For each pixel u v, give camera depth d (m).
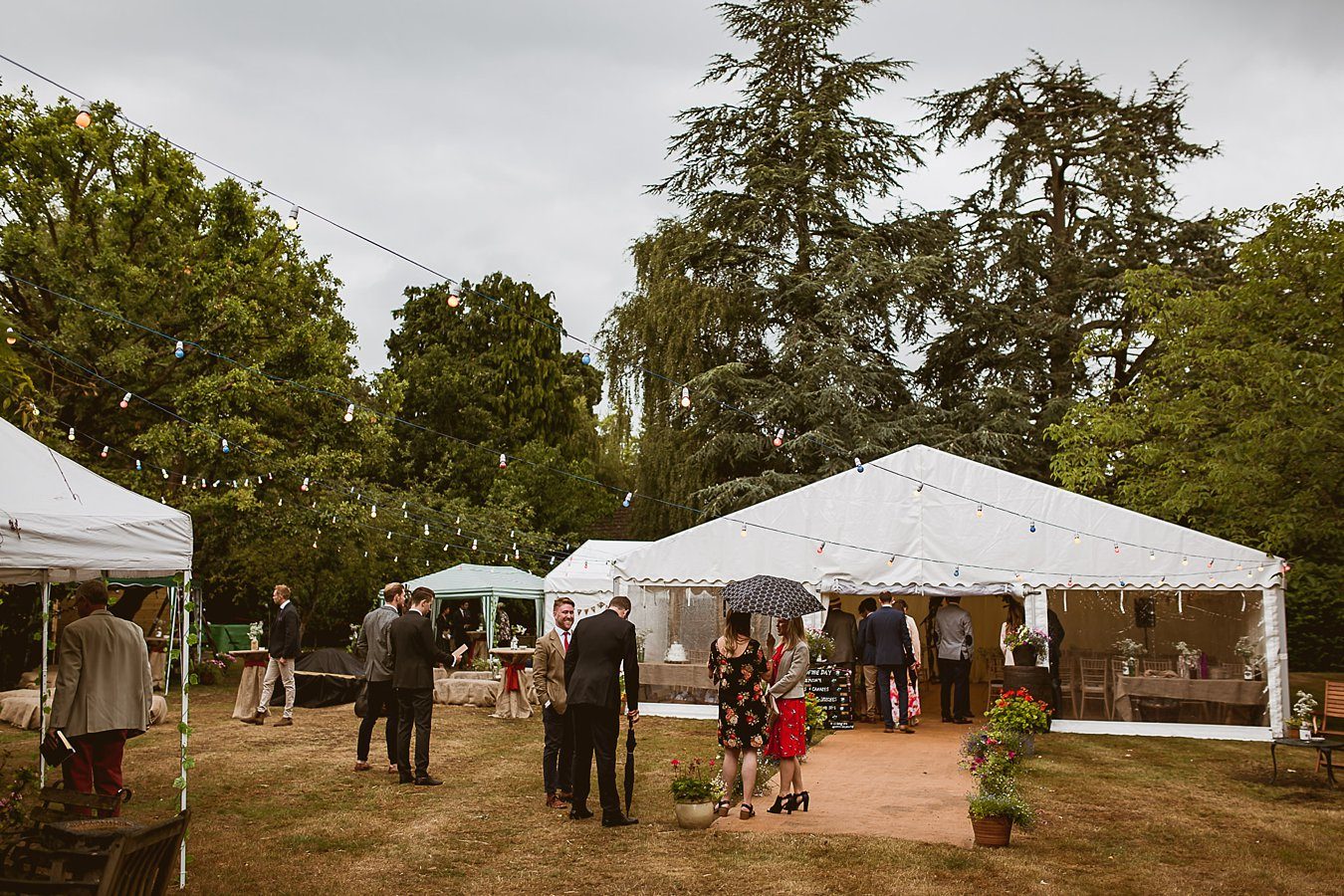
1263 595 14.86
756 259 27.98
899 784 10.60
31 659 19.06
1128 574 15.32
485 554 29.52
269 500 20.80
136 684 7.43
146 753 11.88
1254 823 8.98
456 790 9.77
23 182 19.55
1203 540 15.11
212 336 19.69
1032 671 14.73
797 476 25.62
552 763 9.11
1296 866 7.55
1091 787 10.55
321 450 20.89
